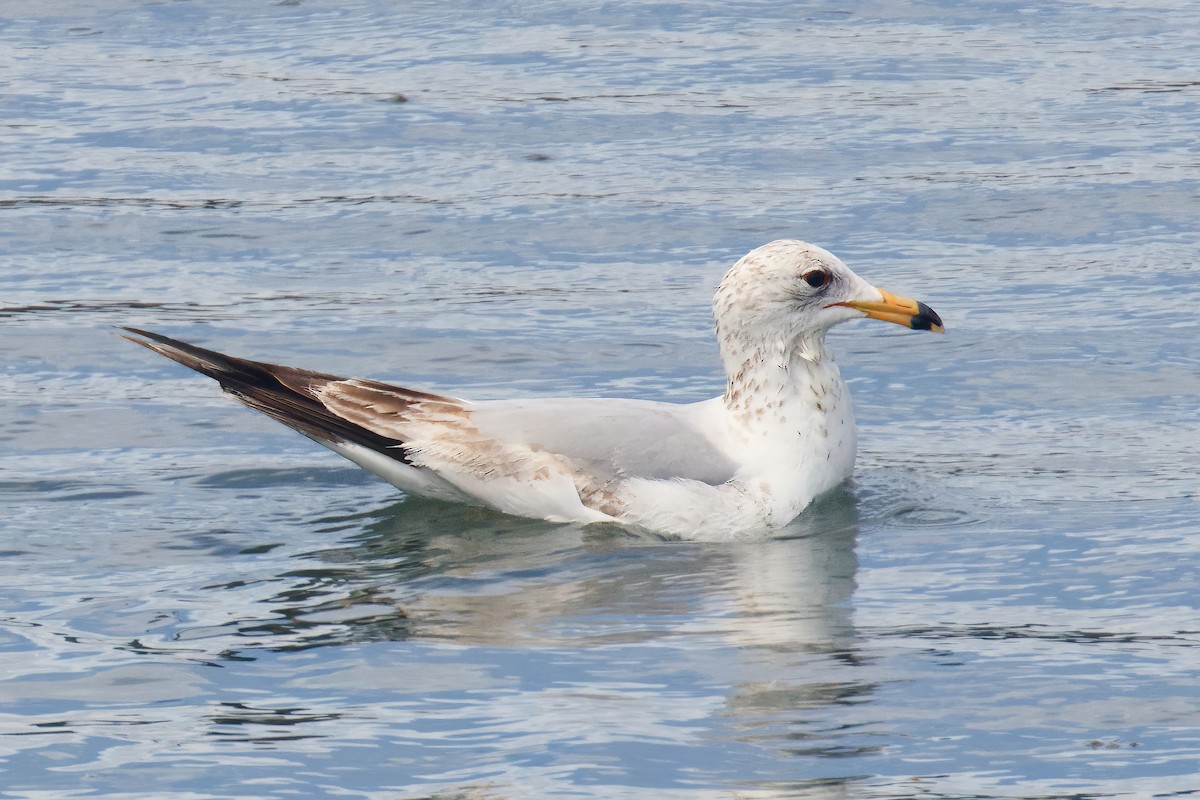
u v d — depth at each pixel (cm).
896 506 1336
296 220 1984
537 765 904
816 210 1998
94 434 1488
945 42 2550
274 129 2236
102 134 2214
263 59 2481
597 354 1662
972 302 1780
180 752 923
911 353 1692
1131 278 1823
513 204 2023
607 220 1980
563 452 1301
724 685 1000
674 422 1336
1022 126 2234
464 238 1939
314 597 1147
